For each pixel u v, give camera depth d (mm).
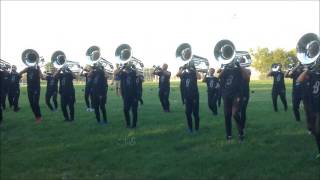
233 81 14742
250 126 17438
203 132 16562
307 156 12953
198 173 11969
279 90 21922
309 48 13148
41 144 15352
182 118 19984
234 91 14711
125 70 17625
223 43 15078
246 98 15000
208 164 12633
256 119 19297
